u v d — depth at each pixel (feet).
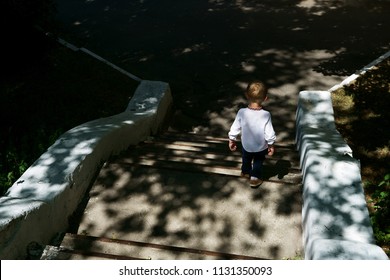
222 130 31.17
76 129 19.94
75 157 17.20
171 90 35.35
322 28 43.39
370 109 28.73
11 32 31.12
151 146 25.38
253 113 16.14
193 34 43.55
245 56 39.19
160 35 43.57
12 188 15.21
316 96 23.58
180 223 16.38
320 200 14.40
